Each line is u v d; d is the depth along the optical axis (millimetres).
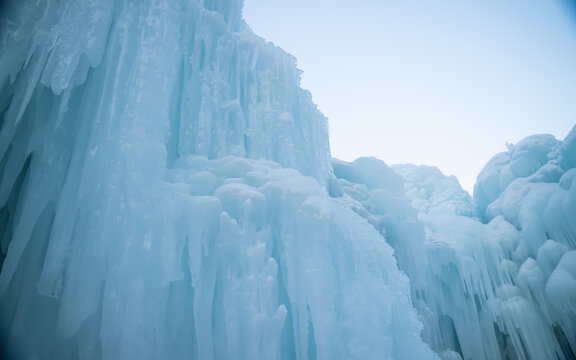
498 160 16125
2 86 4906
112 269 4270
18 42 5031
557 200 11555
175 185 5312
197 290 4613
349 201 10797
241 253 5117
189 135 6773
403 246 11281
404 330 6645
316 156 9711
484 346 11688
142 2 6113
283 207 6137
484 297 12102
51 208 5059
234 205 5605
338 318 5910
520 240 12375
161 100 5641
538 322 10758
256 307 4859
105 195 4562
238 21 10398
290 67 9602
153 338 4207
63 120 5309
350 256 6652
